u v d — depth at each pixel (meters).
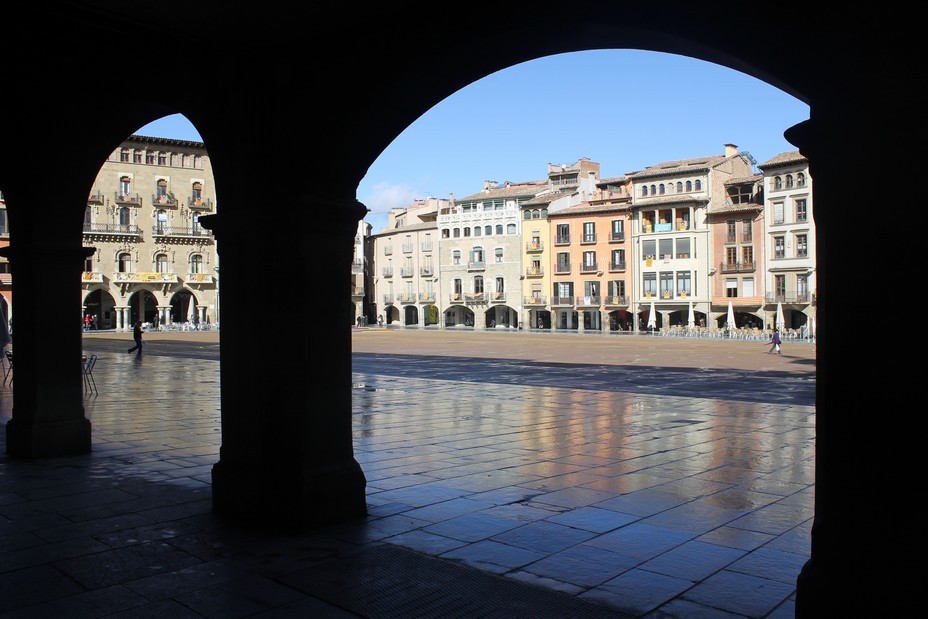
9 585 5.17
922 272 3.58
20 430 9.68
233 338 6.89
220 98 6.71
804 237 62.53
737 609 4.81
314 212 6.48
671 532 6.50
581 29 4.94
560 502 7.54
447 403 16.33
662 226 71.50
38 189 9.15
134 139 73.25
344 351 6.88
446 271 87.50
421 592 5.07
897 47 3.64
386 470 9.09
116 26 5.98
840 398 3.81
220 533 6.39
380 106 6.21
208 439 11.27
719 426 12.91
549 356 34.28
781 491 8.06
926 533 3.59
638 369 26.61
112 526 6.58
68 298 9.78
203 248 78.00
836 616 3.82
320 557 5.78
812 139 3.86
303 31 6.09
